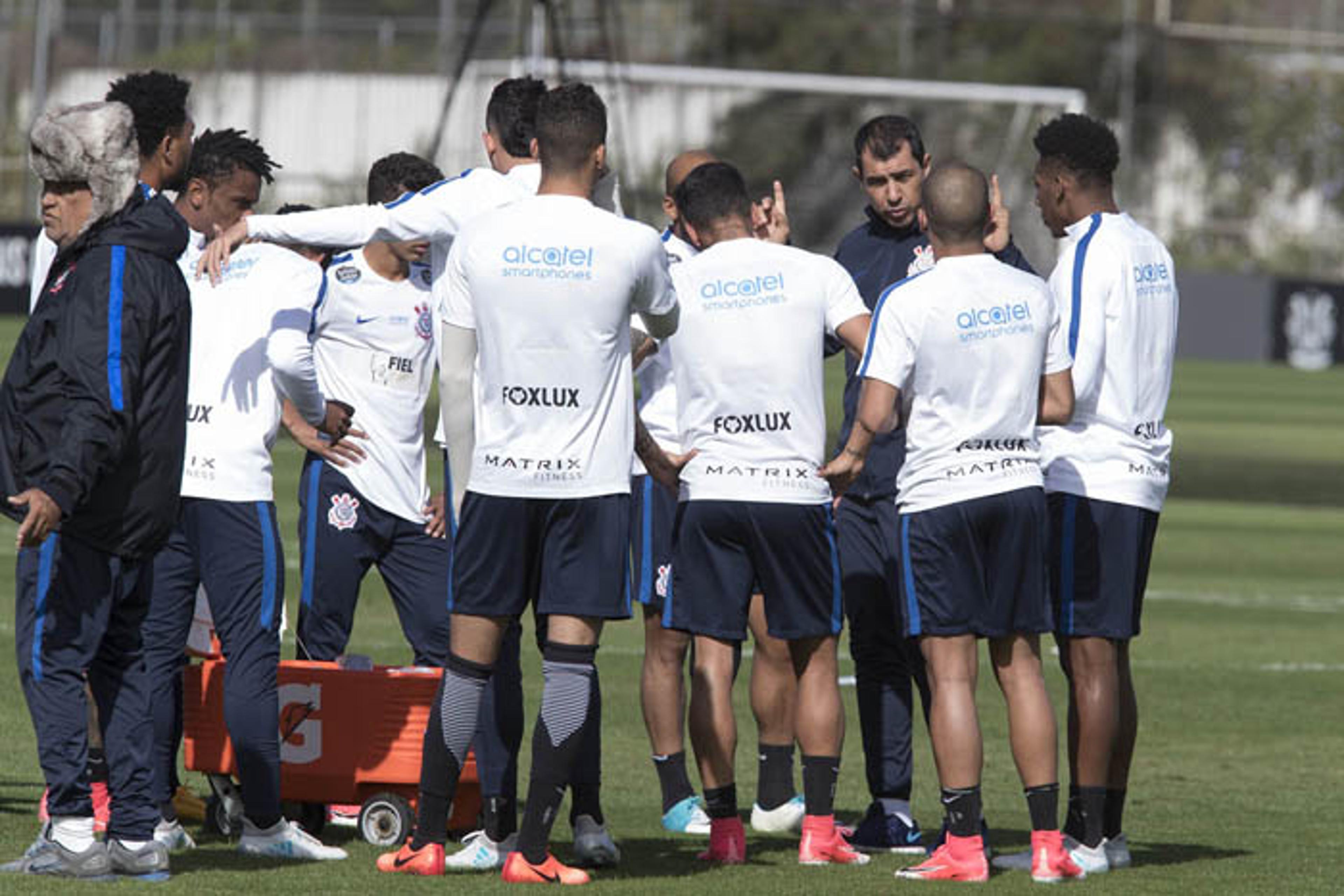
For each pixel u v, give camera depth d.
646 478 24.77
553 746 20.34
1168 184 164.88
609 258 20.16
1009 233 24.09
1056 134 22.97
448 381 20.67
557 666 20.39
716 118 149.62
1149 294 22.59
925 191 21.52
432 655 25.22
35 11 148.62
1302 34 161.62
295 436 24.30
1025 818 26.11
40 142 19.03
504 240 20.22
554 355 20.16
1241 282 144.25
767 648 24.25
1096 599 22.20
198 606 24.72
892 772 23.86
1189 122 168.75
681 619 22.38
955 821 21.30
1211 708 34.44
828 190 150.25
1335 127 169.12
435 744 20.69
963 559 21.27
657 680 24.62
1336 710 34.50
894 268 25.55
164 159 21.78
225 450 21.92
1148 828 25.11
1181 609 46.41
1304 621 45.09
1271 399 117.88
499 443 20.30
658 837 24.00
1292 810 26.41
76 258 19.34
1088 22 159.12
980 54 172.50
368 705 22.86
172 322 19.44
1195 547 58.81
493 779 21.69
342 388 24.83
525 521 20.31
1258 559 56.50
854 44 172.75
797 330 21.95
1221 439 95.75
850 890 20.48
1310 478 80.88
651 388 24.98
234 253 22.50
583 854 21.66
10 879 19.52
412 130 144.62
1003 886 20.91
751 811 26.06
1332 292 145.25
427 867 20.80
